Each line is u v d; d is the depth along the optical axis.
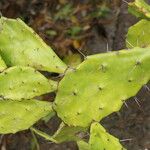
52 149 2.38
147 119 2.27
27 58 1.23
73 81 1.09
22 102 1.18
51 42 3.01
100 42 2.89
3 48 1.23
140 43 1.26
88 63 1.08
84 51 2.84
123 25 2.71
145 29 1.24
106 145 1.11
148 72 1.08
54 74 2.37
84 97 1.10
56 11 3.26
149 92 2.31
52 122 2.47
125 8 2.79
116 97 1.10
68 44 2.98
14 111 1.19
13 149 2.50
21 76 1.17
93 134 1.11
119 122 2.31
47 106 1.20
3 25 1.23
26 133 2.48
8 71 1.16
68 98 1.10
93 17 3.07
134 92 1.09
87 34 3.00
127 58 1.08
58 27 3.13
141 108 2.30
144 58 1.07
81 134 1.46
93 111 1.11
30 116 1.19
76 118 1.11
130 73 1.08
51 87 1.18
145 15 1.13
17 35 1.23
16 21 1.23
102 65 1.08
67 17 3.20
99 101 1.10
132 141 2.22
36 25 3.18
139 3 1.14
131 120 2.29
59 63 1.23
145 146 2.19
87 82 1.09
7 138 2.52
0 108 1.18
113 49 2.68
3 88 1.16
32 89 1.17
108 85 1.09
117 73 1.08
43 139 2.41
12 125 1.20
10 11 3.28
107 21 2.96
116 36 2.71
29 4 3.30
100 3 3.16
